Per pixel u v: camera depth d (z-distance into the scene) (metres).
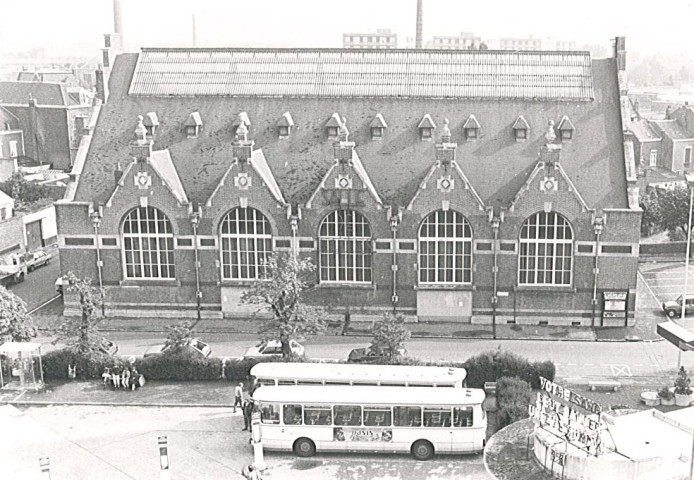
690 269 106.06
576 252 83.25
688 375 72.44
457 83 90.69
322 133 89.06
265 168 87.06
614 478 45.75
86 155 90.25
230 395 69.75
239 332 84.88
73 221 87.50
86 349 73.19
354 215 84.94
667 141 154.25
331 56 93.62
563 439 48.31
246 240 86.75
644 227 117.12
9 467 58.22
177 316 88.75
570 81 89.62
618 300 83.75
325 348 79.94
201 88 92.81
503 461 49.38
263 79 92.81
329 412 58.47
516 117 88.06
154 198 85.94
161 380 72.88
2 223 109.31
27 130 169.25
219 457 59.34
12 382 71.50
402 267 85.38
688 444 48.97
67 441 62.16
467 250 84.94
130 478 56.66
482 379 69.25
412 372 62.28
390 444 58.56
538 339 81.88
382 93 90.56
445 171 82.81
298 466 57.94
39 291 99.12
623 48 88.69
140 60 95.06
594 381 70.50
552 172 81.75
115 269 88.31
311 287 86.75
